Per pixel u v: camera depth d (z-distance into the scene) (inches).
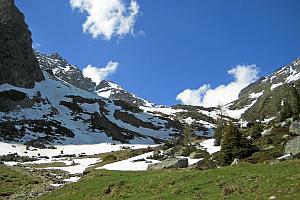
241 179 1493.6
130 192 1782.7
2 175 3038.9
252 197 1246.3
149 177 1979.6
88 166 3875.5
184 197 1457.9
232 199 1275.8
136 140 7411.4
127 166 3469.5
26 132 6343.5
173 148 4220.0
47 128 6791.3
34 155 5083.7
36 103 7864.2
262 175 1477.6
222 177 1606.8
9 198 2353.6
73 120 7677.2
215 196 1362.0
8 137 5920.3
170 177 1828.2
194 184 1589.6
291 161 1676.9
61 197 2043.6
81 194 1991.9
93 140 6820.9
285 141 2849.4
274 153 2497.5
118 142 7022.6
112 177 2267.5
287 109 4065.0
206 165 2819.9
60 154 5285.4
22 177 3031.5
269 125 3983.8
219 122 6446.9
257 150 2765.7
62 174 3326.8
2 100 7377.0
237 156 2694.4
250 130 4042.8
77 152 5526.6
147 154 4301.2
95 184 2114.9
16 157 4616.1
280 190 1235.2
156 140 7755.9
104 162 4018.2
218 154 3043.8
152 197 1568.7
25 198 2300.7
